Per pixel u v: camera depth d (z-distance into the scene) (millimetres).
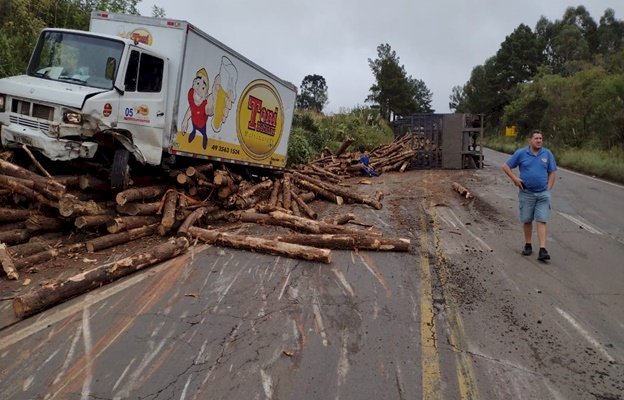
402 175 20391
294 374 3838
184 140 8719
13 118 7199
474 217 10648
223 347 4238
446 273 6586
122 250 6898
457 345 4449
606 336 4762
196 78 8891
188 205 8438
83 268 6090
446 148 22484
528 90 52125
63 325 4547
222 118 10062
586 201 13023
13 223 6703
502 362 4168
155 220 7848
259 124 12016
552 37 88875
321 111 36438
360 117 36000
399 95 63656
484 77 86250
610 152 25047
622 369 4117
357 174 20156
